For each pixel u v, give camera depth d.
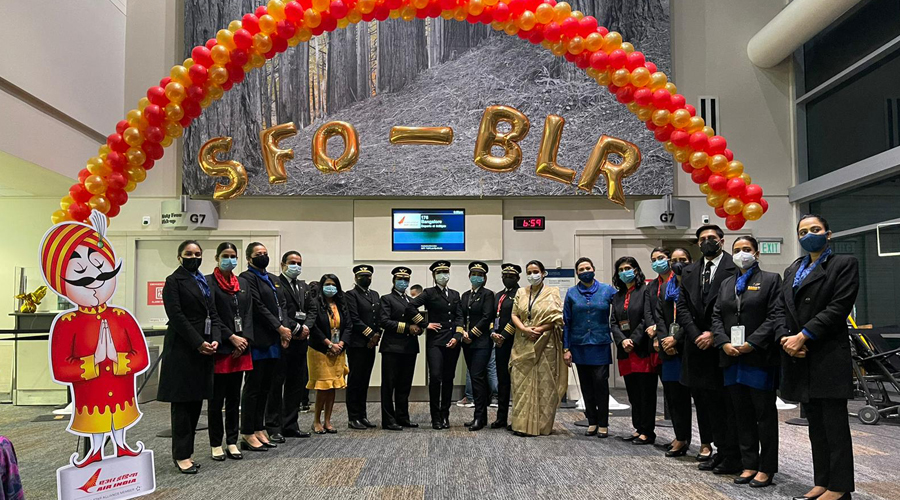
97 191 4.21
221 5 8.50
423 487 3.72
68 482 3.27
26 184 7.85
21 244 8.75
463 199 8.59
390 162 8.44
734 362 3.83
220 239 8.55
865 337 6.42
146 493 3.52
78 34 7.53
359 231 8.54
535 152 8.44
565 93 8.49
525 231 8.60
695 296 4.22
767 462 3.71
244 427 4.89
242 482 3.85
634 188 8.49
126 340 3.56
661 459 4.50
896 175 7.13
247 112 8.43
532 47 8.52
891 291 7.24
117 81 8.45
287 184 8.39
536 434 5.47
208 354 4.14
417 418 6.61
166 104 4.31
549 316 5.52
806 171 8.70
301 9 4.34
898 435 5.41
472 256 8.52
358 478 3.94
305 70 8.48
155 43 8.69
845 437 3.25
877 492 3.59
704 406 4.44
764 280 3.78
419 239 8.55
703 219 8.61
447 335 5.97
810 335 3.27
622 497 3.50
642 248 8.73
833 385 3.23
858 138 7.72
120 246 8.47
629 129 8.48
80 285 3.42
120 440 3.46
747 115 8.80
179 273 4.18
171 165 8.59
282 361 5.28
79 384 3.36
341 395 8.23
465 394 7.89
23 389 8.02
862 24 7.69
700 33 8.87
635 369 5.16
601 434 5.41
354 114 8.47
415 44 8.55
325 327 5.57
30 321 8.05
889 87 7.19
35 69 6.72
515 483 3.81
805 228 3.46
